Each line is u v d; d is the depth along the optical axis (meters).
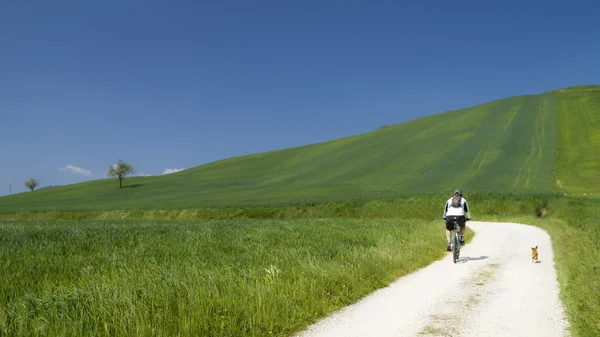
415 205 42.62
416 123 106.38
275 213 46.09
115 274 8.88
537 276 10.37
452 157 71.50
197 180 99.44
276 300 6.96
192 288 7.02
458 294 8.55
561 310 7.27
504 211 38.69
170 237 17.28
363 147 94.19
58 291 7.26
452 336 6.05
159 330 5.54
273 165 101.50
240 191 75.38
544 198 40.81
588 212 30.33
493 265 12.09
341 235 17.27
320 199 50.91
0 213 63.25
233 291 7.24
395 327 6.45
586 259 10.05
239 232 19.23
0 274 8.98
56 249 13.46
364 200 46.22
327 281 8.52
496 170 61.38
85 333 5.41
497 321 6.73
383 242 14.76
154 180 111.12
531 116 88.38
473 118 95.25
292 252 11.73
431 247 14.66
